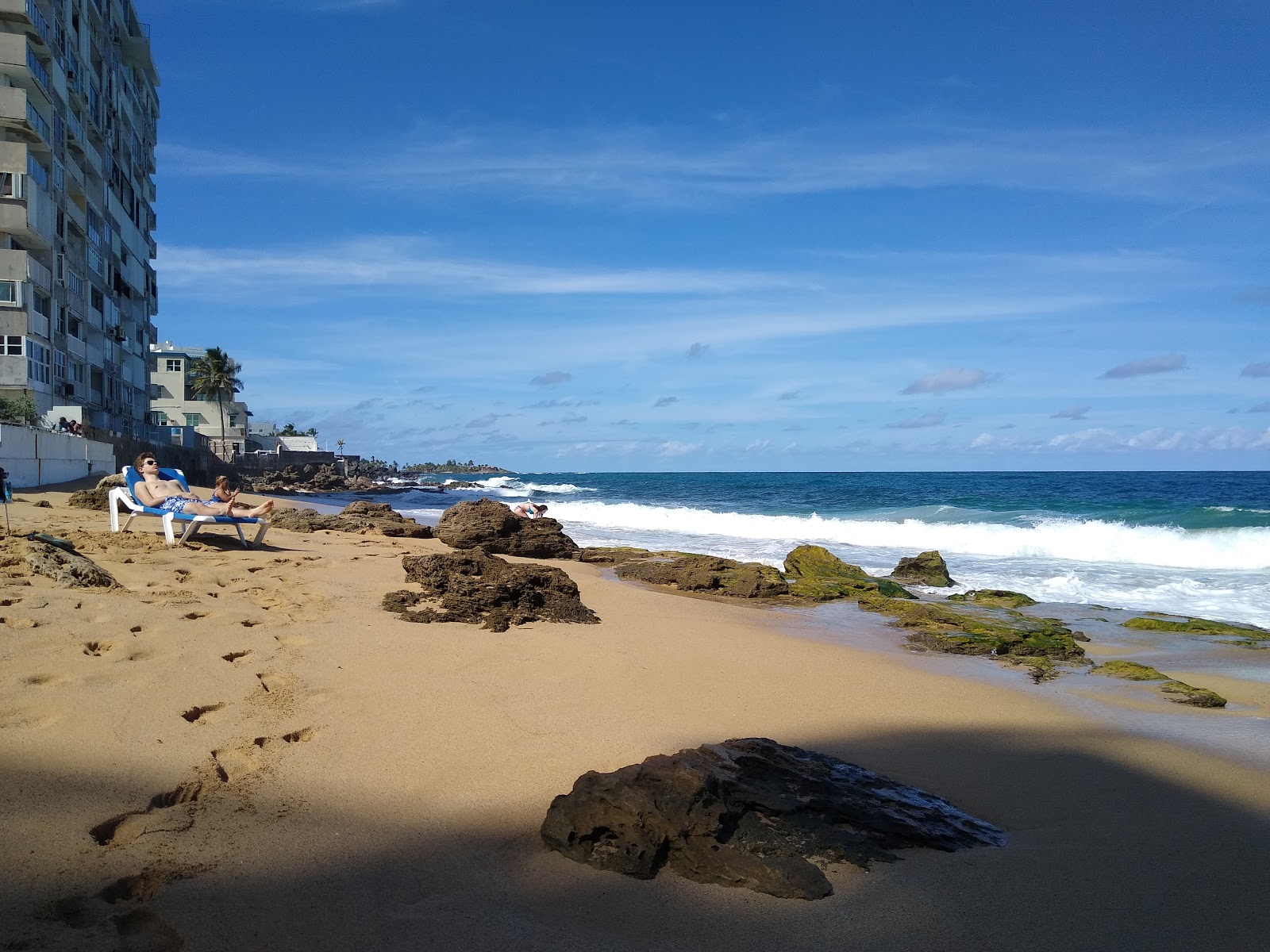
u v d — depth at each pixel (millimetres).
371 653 6453
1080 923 3400
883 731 5930
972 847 4117
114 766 4012
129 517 10977
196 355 82688
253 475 70562
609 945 3029
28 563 7449
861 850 3924
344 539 14641
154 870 3217
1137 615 12219
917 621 10703
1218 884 3803
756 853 3801
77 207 40812
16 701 4562
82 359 40688
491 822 3967
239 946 2820
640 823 3652
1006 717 6484
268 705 5117
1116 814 4660
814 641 9266
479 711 5430
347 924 3012
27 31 34531
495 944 2965
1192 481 72125
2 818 3408
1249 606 13766
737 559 19359
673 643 8055
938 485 68812
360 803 4027
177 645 5930
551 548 16312
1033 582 15914
